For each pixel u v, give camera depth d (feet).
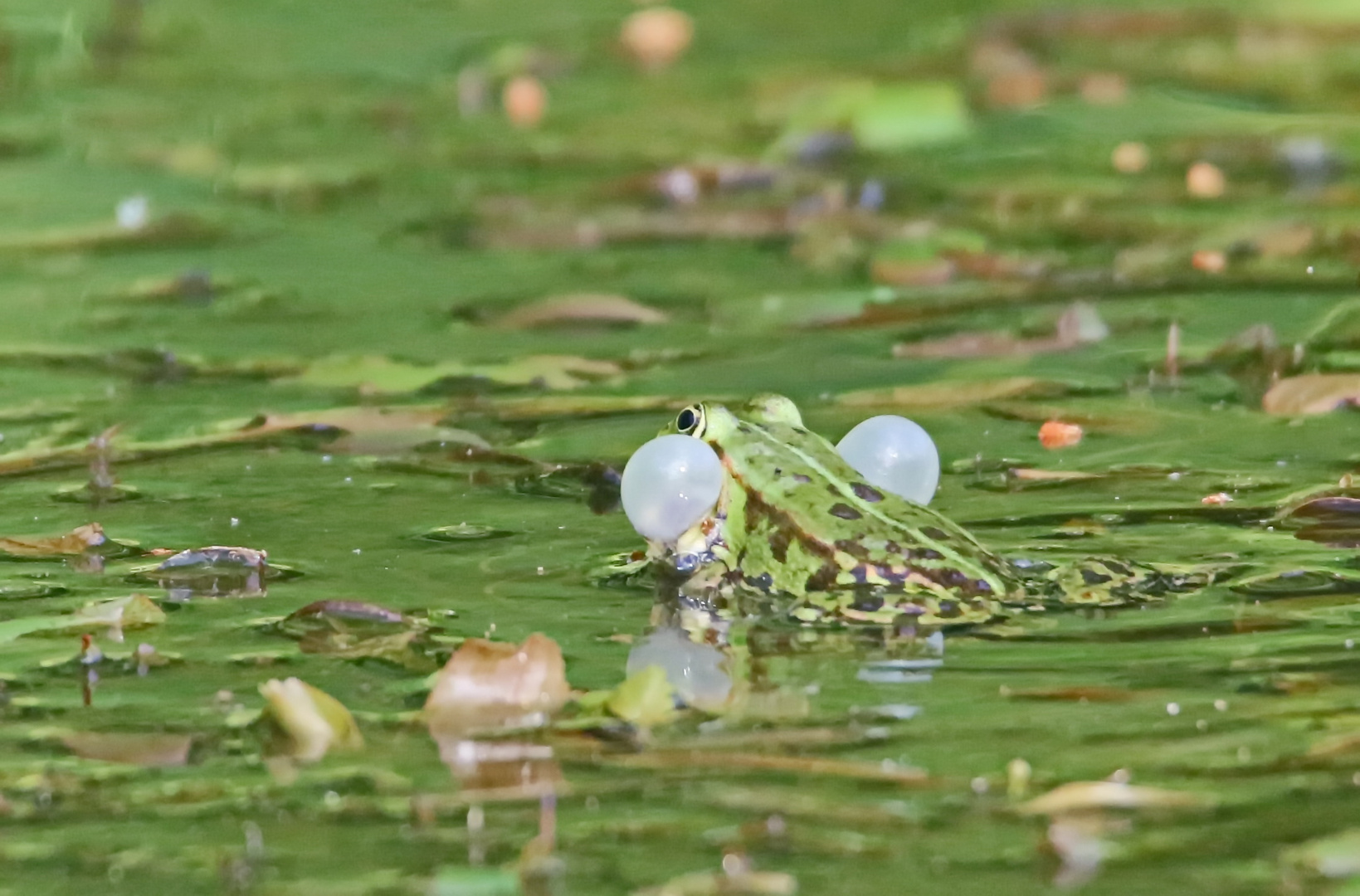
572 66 117.60
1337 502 47.88
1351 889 27.84
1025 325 68.18
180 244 83.61
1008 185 89.56
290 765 33.40
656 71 116.26
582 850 29.73
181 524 48.60
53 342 68.44
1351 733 33.68
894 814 30.86
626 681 35.70
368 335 68.85
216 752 34.01
